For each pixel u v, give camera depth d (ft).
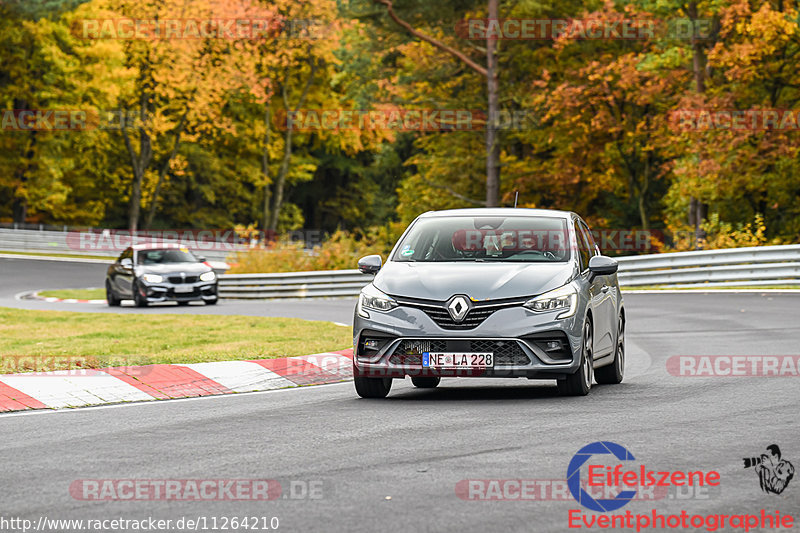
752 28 360.48
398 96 478.18
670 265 282.36
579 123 429.38
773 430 78.84
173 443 77.92
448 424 84.43
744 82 387.75
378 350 99.60
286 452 73.72
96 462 71.00
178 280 276.41
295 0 605.31
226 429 84.07
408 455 71.72
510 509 56.65
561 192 472.85
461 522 54.13
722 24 383.65
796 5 385.70
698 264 277.44
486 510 56.44
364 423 85.97
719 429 79.56
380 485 62.69
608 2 400.67
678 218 444.14
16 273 428.15
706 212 423.64
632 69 407.64
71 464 70.38
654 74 415.03
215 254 473.67
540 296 98.53
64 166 602.85
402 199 527.81
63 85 583.99
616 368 113.39
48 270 441.68
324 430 82.79
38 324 196.75
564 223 110.42
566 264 104.01
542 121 426.92
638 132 427.74
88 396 103.09
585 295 101.55
